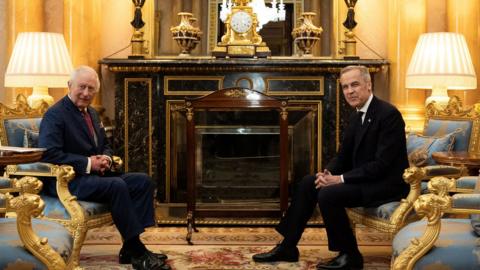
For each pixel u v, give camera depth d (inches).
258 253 184.7
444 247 105.3
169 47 256.1
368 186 163.5
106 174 172.6
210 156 229.1
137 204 169.8
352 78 168.7
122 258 170.6
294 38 253.1
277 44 253.6
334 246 165.0
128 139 239.5
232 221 217.0
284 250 174.4
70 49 242.7
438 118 200.4
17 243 106.6
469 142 187.9
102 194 160.6
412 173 152.0
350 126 175.6
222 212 215.9
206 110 217.8
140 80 237.9
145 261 163.2
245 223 217.2
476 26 237.3
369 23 258.1
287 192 209.9
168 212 231.9
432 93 225.1
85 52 245.4
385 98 253.6
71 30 242.5
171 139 239.9
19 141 177.6
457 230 112.8
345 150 175.8
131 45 250.1
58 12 247.4
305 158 239.6
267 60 232.2
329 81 237.1
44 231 116.1
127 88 238.4
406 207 151.7
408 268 105.7
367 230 220.4
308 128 239.0
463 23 238.4
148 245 195.0
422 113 243.3
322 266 165.2
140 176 171.6
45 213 153.6
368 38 258.2
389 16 252.8
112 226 223.5
